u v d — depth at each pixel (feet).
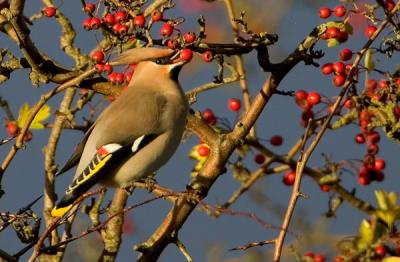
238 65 40.19
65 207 33.32
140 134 35.42
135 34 32.07
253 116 34.30
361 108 36.55
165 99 36.17
